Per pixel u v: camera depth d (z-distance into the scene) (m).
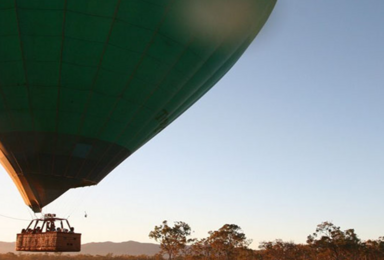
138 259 130.88
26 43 14.77
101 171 18.05
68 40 14.85
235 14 17.45
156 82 16.91
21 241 17.36
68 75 15.56
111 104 16.58
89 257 135.12
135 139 18.52
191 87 18.59
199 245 108.00
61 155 16.95
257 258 106.25
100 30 14.91
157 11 15.27
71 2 14.32
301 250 114.25
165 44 16.03
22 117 16.33
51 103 16.06
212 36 17.19
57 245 16.23
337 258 99.31
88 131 16.89
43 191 17.59
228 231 102.44
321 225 100.62
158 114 18.34
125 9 14.84
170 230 103.50
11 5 14.10
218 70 20.52
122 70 15.90
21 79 15.52
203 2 16.20
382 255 102.19
